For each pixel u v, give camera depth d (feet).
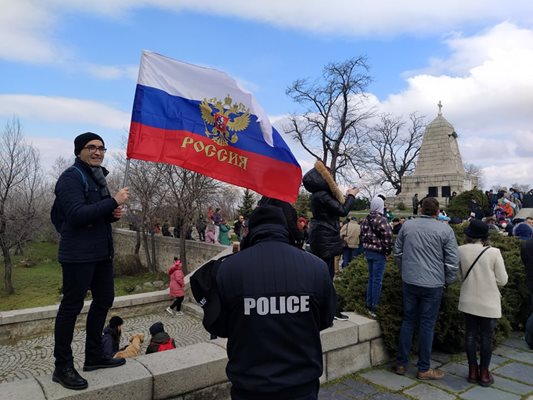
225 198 109.70
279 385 6.52
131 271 88.74
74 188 9.52
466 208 83.20
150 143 11.74
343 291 18.92
